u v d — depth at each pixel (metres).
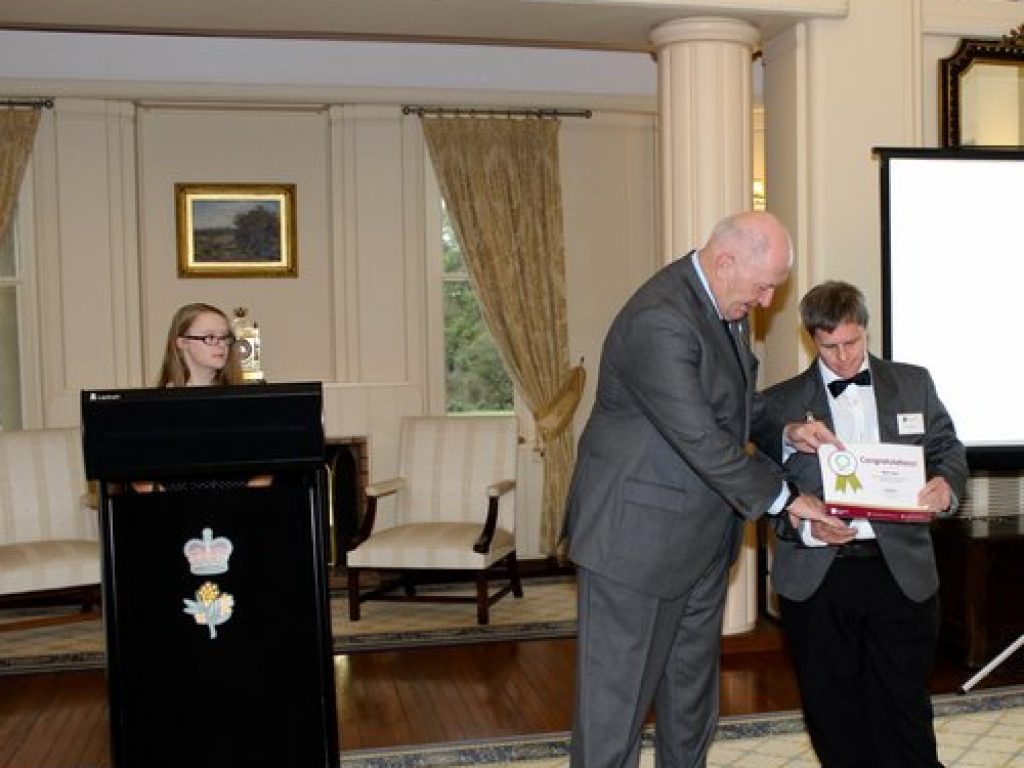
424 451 5.91
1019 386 3.97
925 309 3.95
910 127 4.52
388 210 6.46
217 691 2.58
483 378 6.69
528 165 6.46
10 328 6.17
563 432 6.55
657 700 2.85
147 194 6.26
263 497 2.60
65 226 6.12
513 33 4.66
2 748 3.67
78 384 6.18
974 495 4.73
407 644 4.87
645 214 6.74
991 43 4.59
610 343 2.62
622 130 6.66
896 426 2.72
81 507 5.30
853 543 2.66
